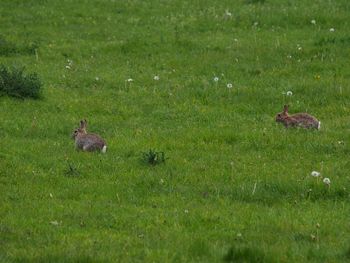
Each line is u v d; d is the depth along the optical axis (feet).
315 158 117.60
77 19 216.54
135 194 101.96
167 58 181.16
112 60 180.55
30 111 141.59
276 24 208.23
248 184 105.50
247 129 132.26
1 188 102.58
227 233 88.99
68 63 177.58
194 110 144.15
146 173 109.50
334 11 216.13
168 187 104.68
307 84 159.12
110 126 135.44
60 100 149.28
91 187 103.86
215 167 113.29
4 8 224.12
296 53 182.29
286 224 91.56
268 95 153.38
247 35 199.31
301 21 208.95
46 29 207.41
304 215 95.25
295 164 114.52
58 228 89.25
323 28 204.33
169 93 155.02
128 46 189.06
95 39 200.03
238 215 94.89
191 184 106.42
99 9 227.61
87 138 119.75
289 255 82.48
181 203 99.04
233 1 237.66
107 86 160.86
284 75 168.14
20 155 116.06
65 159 114.73
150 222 92.17
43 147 120.88
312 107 147.54
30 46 188.14
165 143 124.47
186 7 230.89
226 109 145.69
